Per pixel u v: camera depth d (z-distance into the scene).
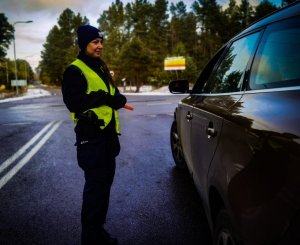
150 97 28.66
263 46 1.96
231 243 1.82
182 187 4.18
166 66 54.09
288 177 1.17
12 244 2.83
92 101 2.38
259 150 1.41
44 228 3.12
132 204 3.66
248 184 1.46
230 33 77.19
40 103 23.52
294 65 1.56
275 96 1.56
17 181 4.59
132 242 2.83
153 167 5.14
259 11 74.06
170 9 102.81
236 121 1.76
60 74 110.38
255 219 1.35
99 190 2.54
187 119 3.41
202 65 75.81
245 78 2.05
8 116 14.22
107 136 2.57
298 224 1.10
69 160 5.75
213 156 2.11
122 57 56.22
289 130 1.24
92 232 2.57
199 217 3.30
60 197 3.92
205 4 77.69
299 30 1.62
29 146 7.14
